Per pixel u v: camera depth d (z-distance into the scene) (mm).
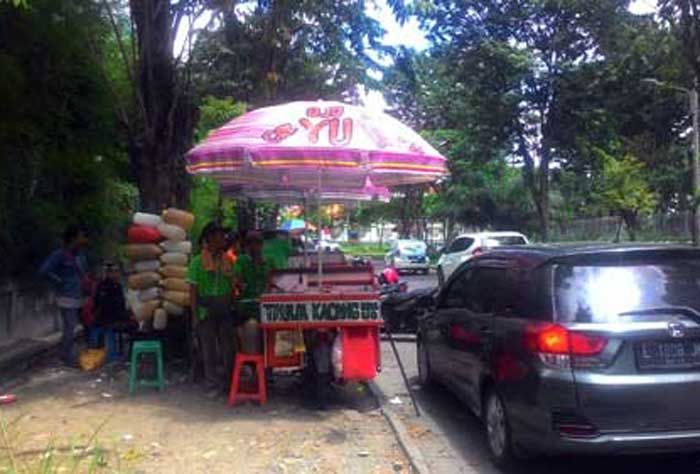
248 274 9953
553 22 34094
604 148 35812
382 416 8508
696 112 29234
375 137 8312
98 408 8477
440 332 8820
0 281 11336
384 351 13516
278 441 7375
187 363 10508
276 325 8586
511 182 51562
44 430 7559
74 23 12141
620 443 5887
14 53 11109
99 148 13750
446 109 38719
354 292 8648
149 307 10312
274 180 10102
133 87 11930
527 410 6242
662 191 37219
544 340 6117
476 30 34688
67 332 10922
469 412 8805
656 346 6023
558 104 34656
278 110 8500
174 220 10352
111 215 14930
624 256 6414
